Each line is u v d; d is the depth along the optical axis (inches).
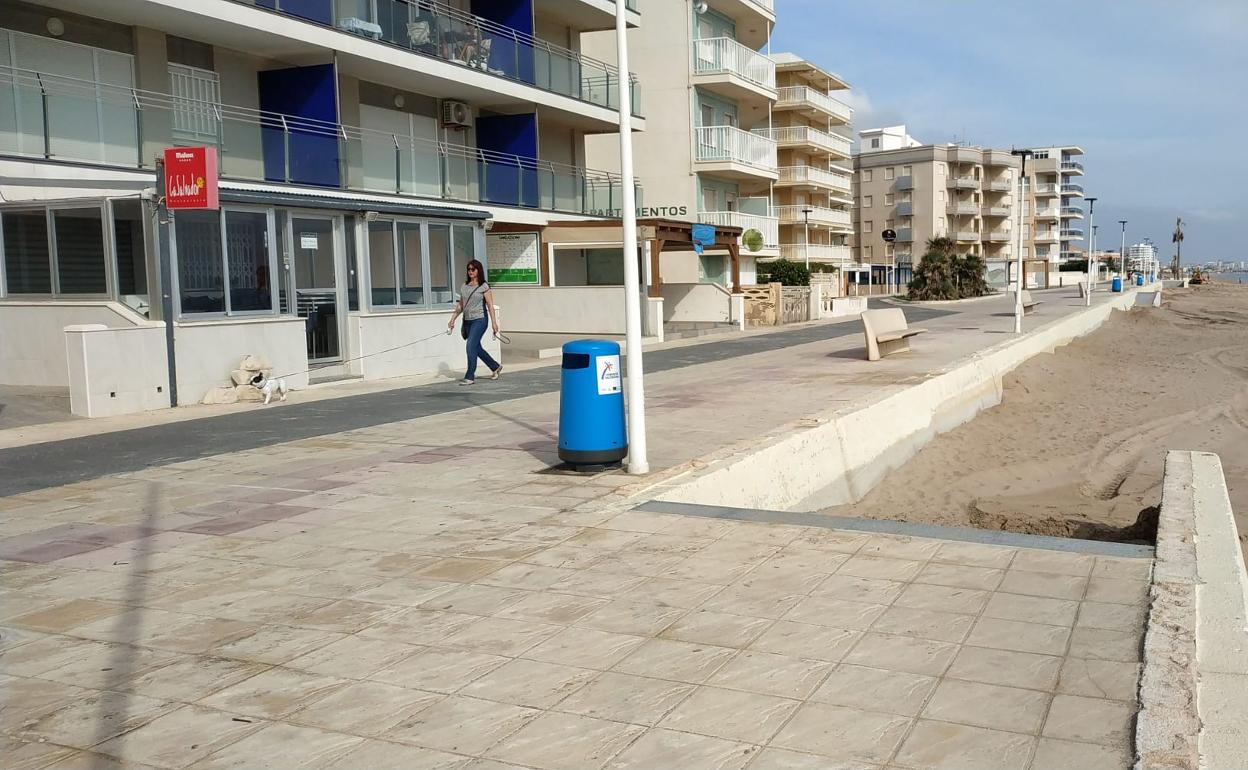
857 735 142.6
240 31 728.3
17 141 603.8
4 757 140.5
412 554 240.8
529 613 197.2
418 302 716.0
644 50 1507.1
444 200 936.9
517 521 269.9
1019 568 216.4
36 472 354.6
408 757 139.2
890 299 2465.6
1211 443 630.5
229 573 228.8
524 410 508.4
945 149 3858.3
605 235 1045.2
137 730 148.8
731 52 1547.7
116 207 529.7
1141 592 197.9
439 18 924.6
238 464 366.9
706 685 161.2
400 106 970.1
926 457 563.2
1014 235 4291.3
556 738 144.0
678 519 268.1
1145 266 5093.5
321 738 145.5
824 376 641.0
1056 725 143.4
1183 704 146.6
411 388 620.7
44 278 558.6
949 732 142.6
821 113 2812.5
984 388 738.2
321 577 224.1
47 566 236.5
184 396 532.1
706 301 1269.7
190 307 538.0
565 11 1189.1
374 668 171.3
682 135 1498.5
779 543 242.1
